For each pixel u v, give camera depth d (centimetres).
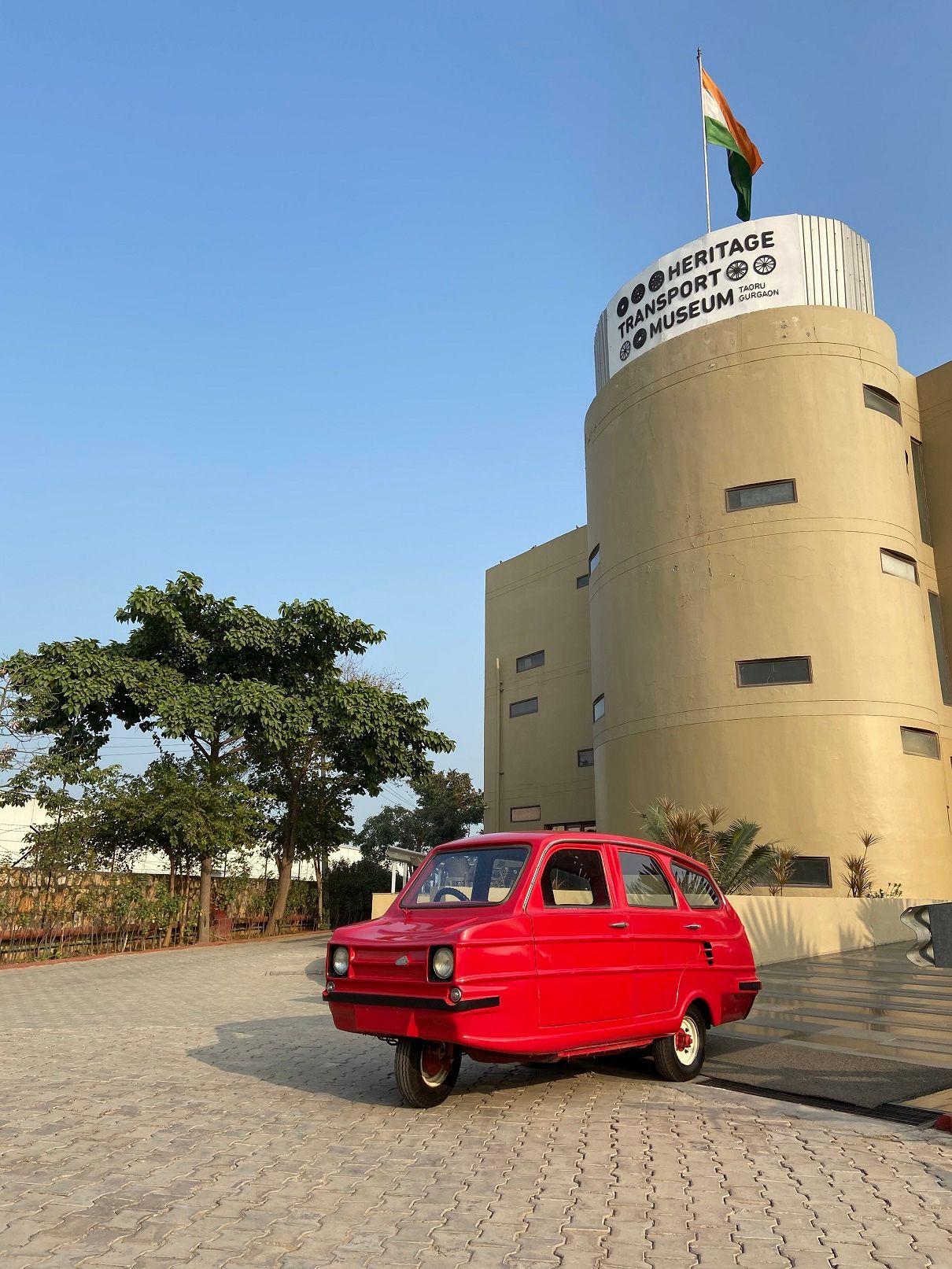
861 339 2150
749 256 2211
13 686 1989
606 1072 746
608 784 2322
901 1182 472
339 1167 498
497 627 3541
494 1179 479
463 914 629
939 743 2098
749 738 2022
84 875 1992
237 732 2383
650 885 733
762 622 2048
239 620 2470
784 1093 671
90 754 2230
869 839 1889
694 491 2183
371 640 2672
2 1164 502
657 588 2219
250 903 2711
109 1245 390
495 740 3444
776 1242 396
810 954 1630
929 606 2225
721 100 2566
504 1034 573
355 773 2855
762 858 1669
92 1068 770
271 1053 842
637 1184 470
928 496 2353
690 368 2236
